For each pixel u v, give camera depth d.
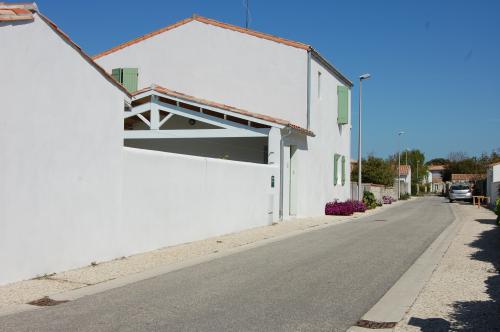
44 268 8.66
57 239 8.92
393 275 9.24
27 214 8.27
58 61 8.88
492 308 6.86
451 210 31.45
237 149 22.03
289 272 9.44
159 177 11.88
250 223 16.86
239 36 23.06
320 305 7.03
